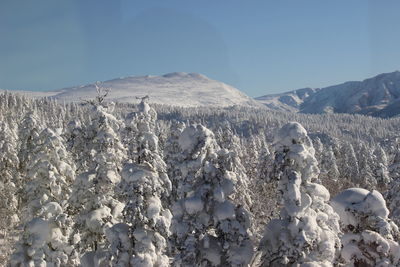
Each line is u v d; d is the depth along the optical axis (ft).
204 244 52.29
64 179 85.76
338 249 54.60
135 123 65.51
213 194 52.70
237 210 53.67
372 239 47.44
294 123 51.49
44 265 75.15
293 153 50.19
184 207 53.93
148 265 58.23
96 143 75.05
